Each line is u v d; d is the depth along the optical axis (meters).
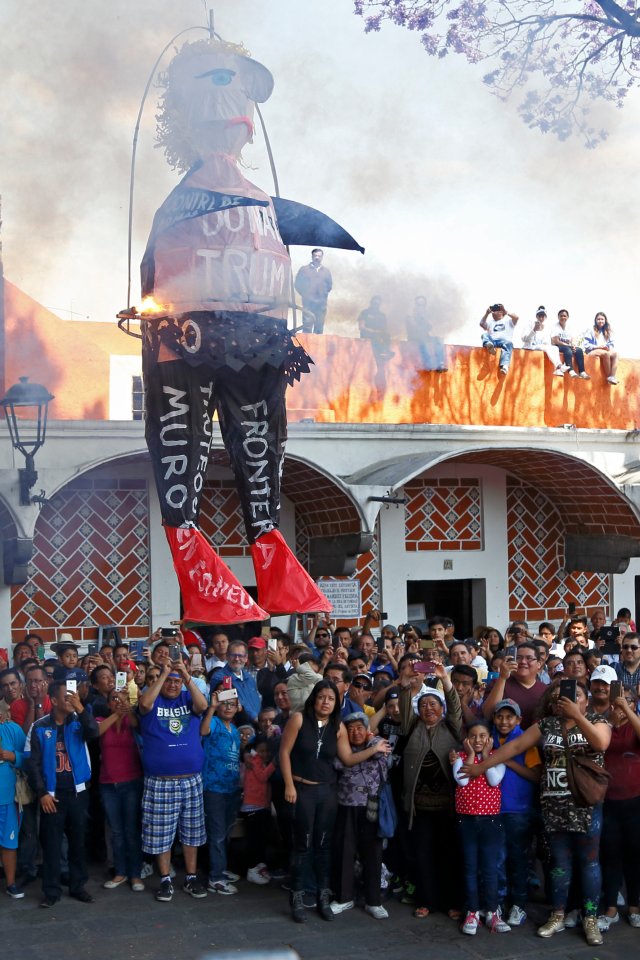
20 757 8.16
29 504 11.82
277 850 8.72
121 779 8.32
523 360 15.14
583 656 9.07
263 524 9.74
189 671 9.32
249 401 9.35
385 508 15.17
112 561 13.62
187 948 7.20
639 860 7.77
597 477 14.91
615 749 7.79
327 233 9.12
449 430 14.45
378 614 13.38
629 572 16.86
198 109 8.37
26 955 7.05
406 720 8.02
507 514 15.95
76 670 9.31
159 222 8.48
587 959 7.22
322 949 7.28
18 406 12.33
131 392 13.81
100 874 8.70
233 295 8.38
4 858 8.13
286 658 10.84
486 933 7.64
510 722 7.91
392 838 8.38
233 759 8.40
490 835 7.67
